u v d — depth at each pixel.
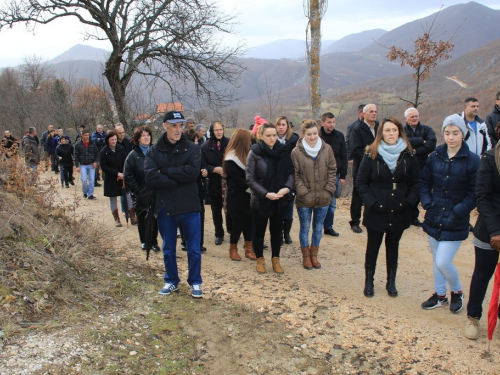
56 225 5.02
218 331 3.73
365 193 4.54
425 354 3.51
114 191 7.27
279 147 5.00
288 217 6.55
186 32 16.06
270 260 5.95
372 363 3.38
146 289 4.42
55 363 2.94
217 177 6.39
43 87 35.25
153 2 16.16
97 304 3.89
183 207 4.14
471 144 6.64
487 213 3.55
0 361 2.87
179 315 3.94
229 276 5.16
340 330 3.89
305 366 3.32
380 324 4.03
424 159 6.75
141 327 3.63
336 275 5.40
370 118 6.71
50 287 3.85
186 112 16.56
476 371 3.28
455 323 4.09
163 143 4.07
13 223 4.38
